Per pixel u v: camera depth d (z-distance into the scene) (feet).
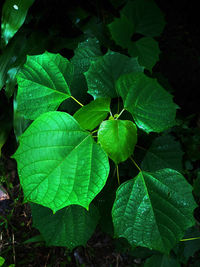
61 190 1.30
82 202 1.32
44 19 2.90
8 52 2.62
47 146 1.31
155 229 1.52
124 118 1.73
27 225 2.78
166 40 4.77
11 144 3.12
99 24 3.13
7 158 3.06
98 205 1.80
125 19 2.94
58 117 1.34
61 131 1.34
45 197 1.29
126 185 1.52
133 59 1.62
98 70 1.57
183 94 4.46
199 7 5.15
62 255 2.72
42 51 2.60
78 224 1.80
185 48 4.74
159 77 2.77
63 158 1.32
